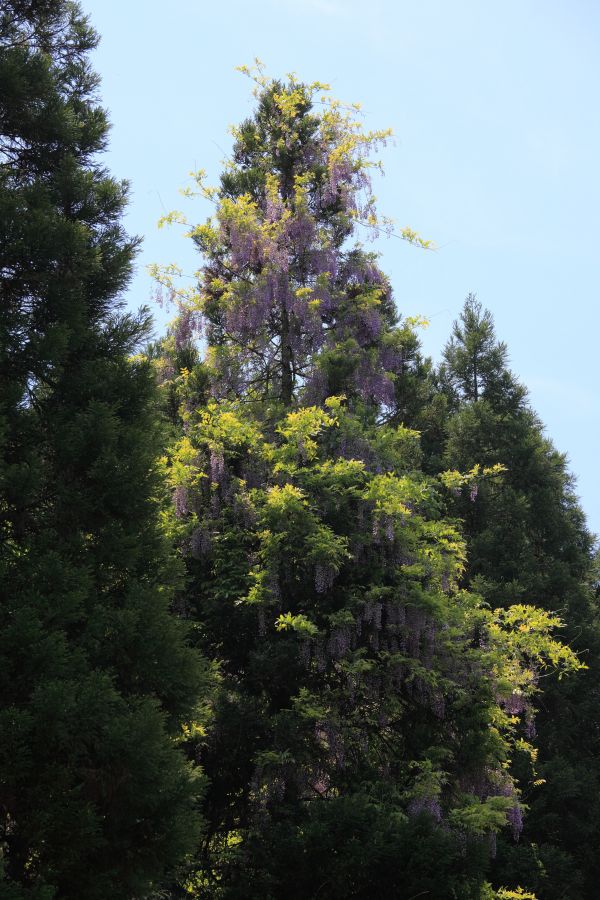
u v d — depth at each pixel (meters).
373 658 13.27
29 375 10.30
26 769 8.09
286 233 16.92
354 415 15.68
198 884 12.12
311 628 11.96
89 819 7.90
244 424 14.27
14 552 9.56
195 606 13.15
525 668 14.77
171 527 13.01
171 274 17.75
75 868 8.12
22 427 9.48
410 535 13.50
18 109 11.11
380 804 11.51
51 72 11.83
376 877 11.02
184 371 16.81
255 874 11.27
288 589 13.22
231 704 12.24
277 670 12.46
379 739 13.58
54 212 10.74
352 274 17.72
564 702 21.27
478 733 12.91
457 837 11.69
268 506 12.98
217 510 13.58
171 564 10.54
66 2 12.98
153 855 8.59
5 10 12.53
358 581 13.38
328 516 13.58
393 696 13.22
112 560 9.73
